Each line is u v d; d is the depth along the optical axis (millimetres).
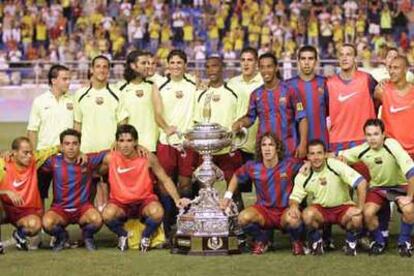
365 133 12703
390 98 13289
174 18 48344
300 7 48719
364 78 13422
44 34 47781
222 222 12719
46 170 13352
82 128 14164
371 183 12875
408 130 13242
